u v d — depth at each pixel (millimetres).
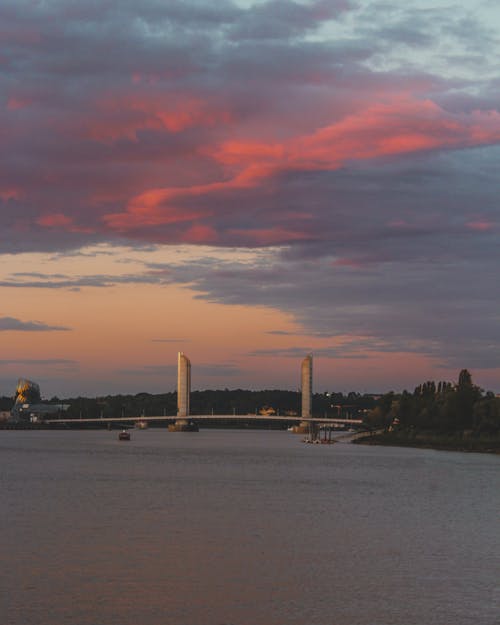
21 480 179875
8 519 113188
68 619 65250
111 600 70438
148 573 79688
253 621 65375
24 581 76125
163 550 90875
